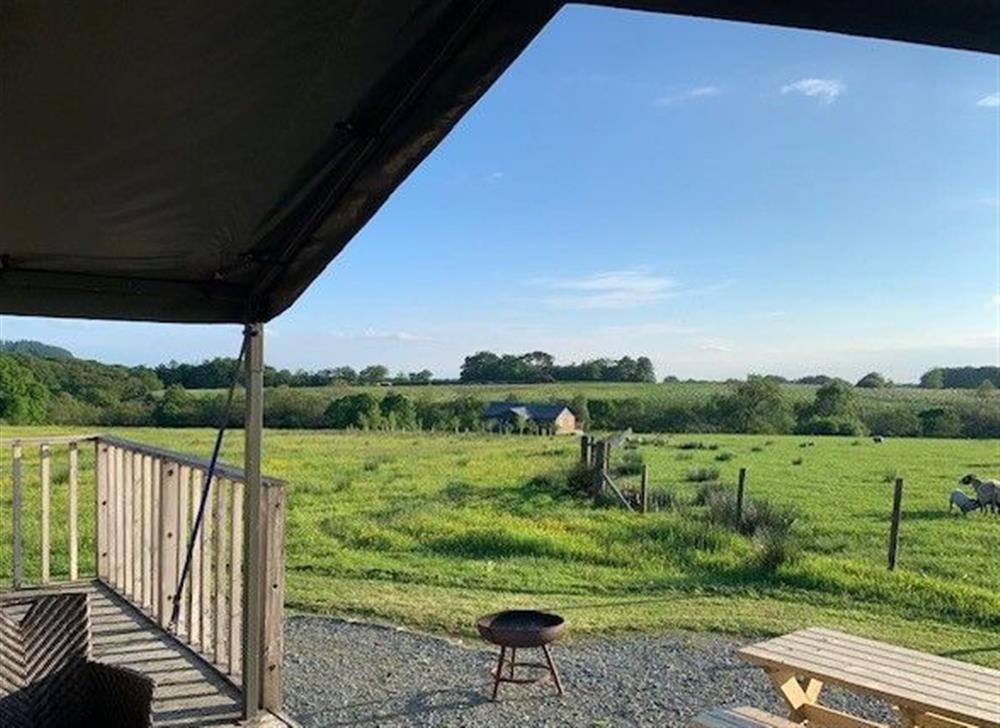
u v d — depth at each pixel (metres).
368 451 22.89
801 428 35.31
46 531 5.78
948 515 14.29
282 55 1.67
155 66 1.66
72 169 2.16
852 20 1.26
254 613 3.70
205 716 3.70
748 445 28.22
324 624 6.50
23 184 2.25
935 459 24.20
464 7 1.56
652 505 13.41
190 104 1.84
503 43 1.64
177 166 2.20
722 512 11.66
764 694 5.05
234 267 3.25
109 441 5.83
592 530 10.97
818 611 7.23
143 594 5.24
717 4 1.27
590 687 5.15
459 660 5.64
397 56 1.70
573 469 15.45
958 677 3.52
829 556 10.10
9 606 2.54
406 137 2.06
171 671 4.25
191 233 2.78
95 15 1.45
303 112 1.93
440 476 17.47
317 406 32.38
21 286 3.19
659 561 9.30
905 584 7.99
